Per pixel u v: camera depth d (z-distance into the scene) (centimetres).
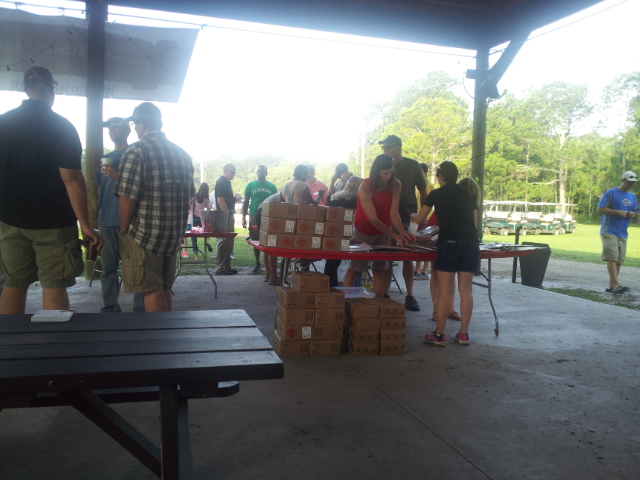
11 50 645
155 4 671
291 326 394
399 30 791
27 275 297
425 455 244
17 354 158
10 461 229
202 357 161
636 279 1009
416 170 572
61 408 286
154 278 341
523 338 464
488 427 277
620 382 352
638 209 780
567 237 2919
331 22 752
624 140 5441
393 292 700
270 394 318
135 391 208
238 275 817
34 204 282
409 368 374
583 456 247
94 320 205
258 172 799
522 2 741
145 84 716
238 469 227
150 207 330
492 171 5766
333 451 246
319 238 405
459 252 416
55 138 281
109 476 218
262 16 714
